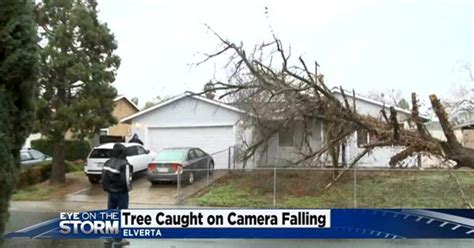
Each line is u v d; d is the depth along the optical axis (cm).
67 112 2075
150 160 2405
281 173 1956
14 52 634
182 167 2042
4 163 623
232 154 2448
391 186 1800
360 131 1780
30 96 656
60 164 2278
